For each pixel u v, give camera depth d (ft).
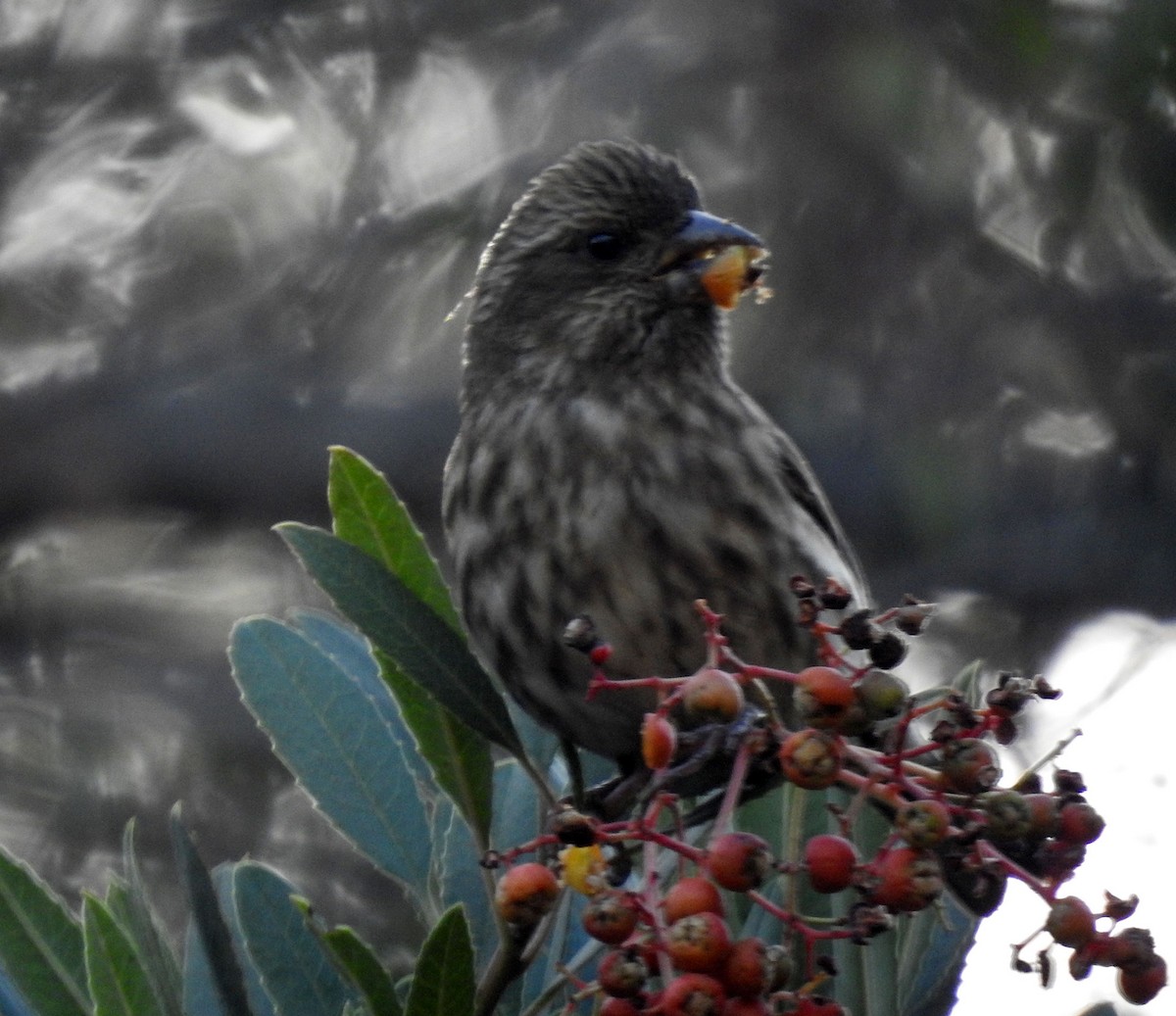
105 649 40.55
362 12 41.55
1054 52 36.37
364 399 43.01
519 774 18.95
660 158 23.82
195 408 42.91
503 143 40.70
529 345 23.38
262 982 16.61
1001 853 14.61
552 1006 16.94
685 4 40.22
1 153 43.16
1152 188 36.09
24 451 42.68
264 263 42.42
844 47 38.96
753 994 13.57
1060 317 40.98
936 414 41.22
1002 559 41.81
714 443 22.56
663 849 15.92
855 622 13.99
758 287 23.67
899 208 40.11
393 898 34.86
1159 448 42.01
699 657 22.13
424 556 16.75
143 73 42.68
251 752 37.70
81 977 15.79
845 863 13.82
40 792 37.35
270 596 42.45
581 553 22.04
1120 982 14.17
